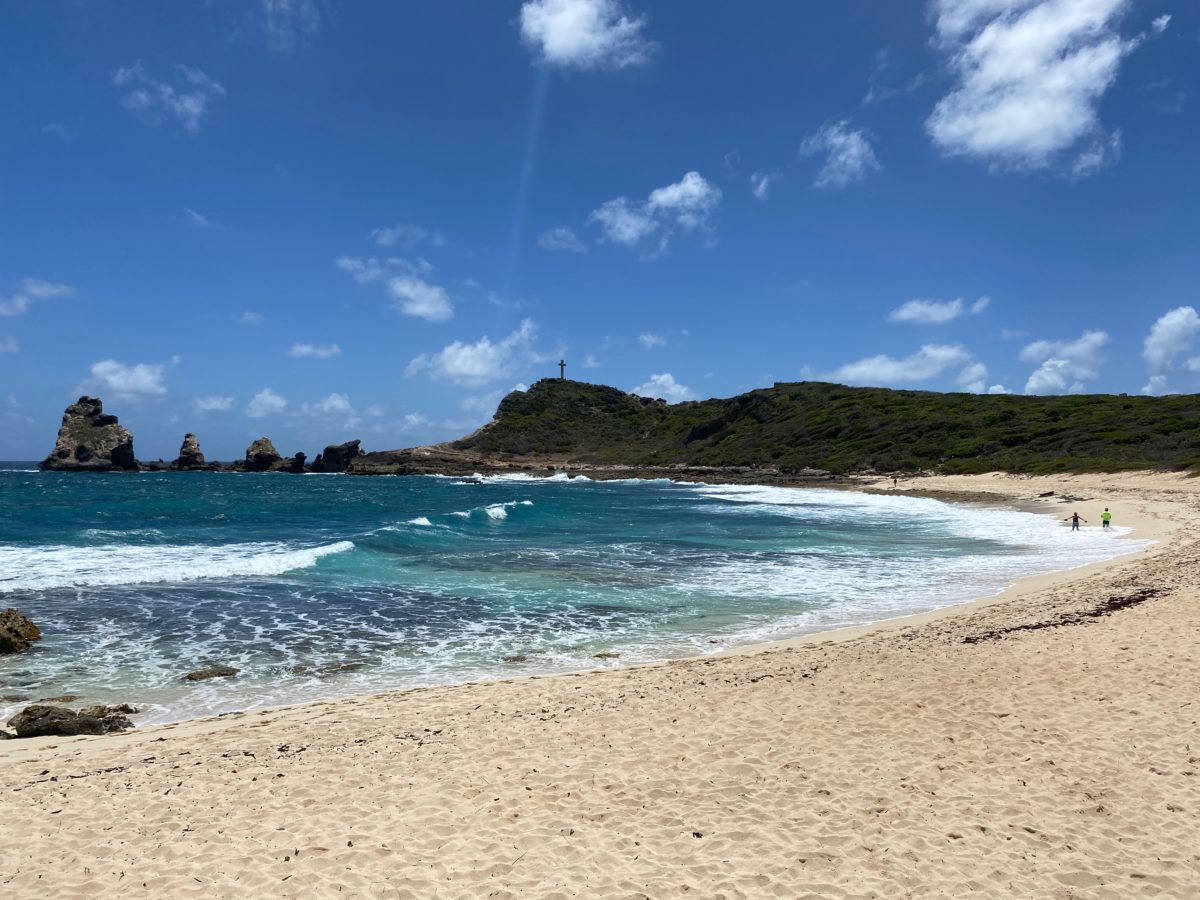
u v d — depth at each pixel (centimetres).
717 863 520
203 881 504
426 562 2134
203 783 671
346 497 5309
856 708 827
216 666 1153
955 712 804
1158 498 3700
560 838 559
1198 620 1164
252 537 2755
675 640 1317
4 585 1694
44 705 930
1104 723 756
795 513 3803
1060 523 3086
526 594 1703
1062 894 479
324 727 834
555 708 877
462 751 742
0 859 536
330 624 1422
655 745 741
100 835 573
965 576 1909
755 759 698
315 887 494
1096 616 1235
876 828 567
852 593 1714
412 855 537
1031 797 610
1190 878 492
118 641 1280
